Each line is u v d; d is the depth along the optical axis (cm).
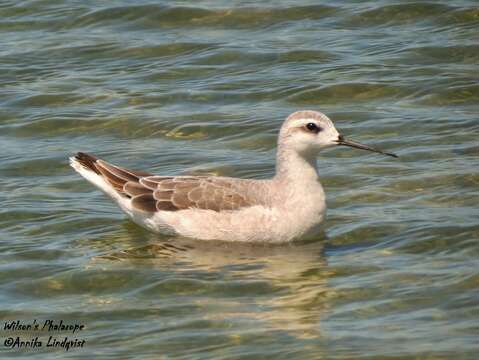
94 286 1596
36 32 2656
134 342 1428
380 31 2575
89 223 1814
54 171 2031
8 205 1875
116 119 2241
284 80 2373
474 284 1535
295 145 1716
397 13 2633
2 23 2702
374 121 2186
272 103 2295
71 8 2738
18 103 2317
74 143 2158
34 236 1770
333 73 2388
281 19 2658
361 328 1437
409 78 2347
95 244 1738
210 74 2425
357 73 2380
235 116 2234
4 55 2536
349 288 1556
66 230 1791
